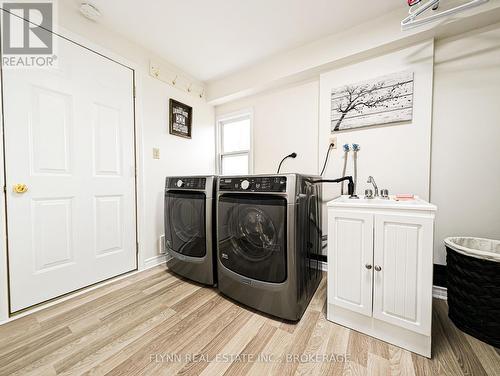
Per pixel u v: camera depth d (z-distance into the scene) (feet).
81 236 5.14
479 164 4.69
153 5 4.86
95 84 5.36
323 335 3.70
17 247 4.21
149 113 6.63
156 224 6.86
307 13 5.13
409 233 3.28
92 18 5.18
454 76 4.86
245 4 4.86
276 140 7.61
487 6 4.13
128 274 6.09
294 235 3.87
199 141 8.47
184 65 7.39
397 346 3.43
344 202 3.84
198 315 4.27
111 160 5.71
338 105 6.14
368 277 3.61
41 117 4.51
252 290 4.37
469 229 4.81
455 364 3.08
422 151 5.11
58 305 4.56
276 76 6.93
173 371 3.01
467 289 3.67
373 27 5.32
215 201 5.25
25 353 3.31
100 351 3.35
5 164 4.09
